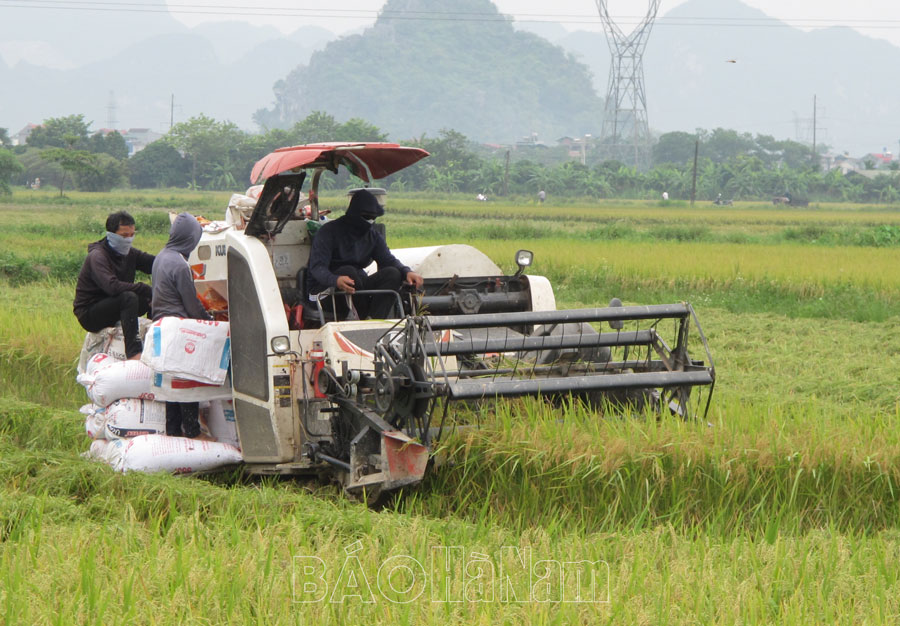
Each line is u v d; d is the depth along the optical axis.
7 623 14.61
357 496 22.34
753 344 51.22
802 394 38.72
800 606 16.00
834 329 57.41
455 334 27.61
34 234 129.38
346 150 26.02
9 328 43.62
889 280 74.50
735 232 165.38
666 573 17.22
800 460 23.14
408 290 27.62
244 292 24.88
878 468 23.33
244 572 16.47
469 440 22.78
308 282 26.78
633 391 26.25
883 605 16.34
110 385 25.98
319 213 29.17
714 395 32.97
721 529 21.64
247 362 24.84
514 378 25.05
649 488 22.53
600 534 19.94
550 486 22.50
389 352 22.50
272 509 20.53
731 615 15.56
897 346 50.12
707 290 75.38
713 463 22.80
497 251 96.44
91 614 15.06
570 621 15.30
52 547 17.44
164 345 25.16
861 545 19.69
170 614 14.90
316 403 24.14
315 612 15.43
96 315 30.14
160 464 24.50
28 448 28.30
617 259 88.00
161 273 27.36
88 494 22.45
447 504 22.84
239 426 25.36
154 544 17.67
